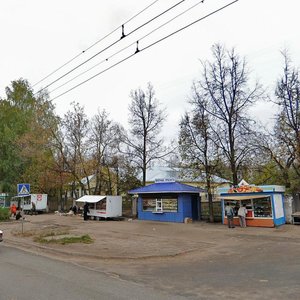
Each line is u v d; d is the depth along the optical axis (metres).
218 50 28.48
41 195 43.69
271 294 7.11
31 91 43.66
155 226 24.28
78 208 42.12
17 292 7.04
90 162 38.22
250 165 28.12
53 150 40.22
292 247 13.95
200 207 29.55
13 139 37.84
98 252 12.86
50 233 18.56
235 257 12.12
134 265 10.89
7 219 30.42
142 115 36.53
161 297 6.91
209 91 28.47
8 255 12.72
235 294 7.17
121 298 6.74
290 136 26.88
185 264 11.00
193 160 27.95
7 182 38.38
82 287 7.63
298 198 25.48
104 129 38.44
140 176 38.31
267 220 22.05
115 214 31.61
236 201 24.41
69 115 38.78
